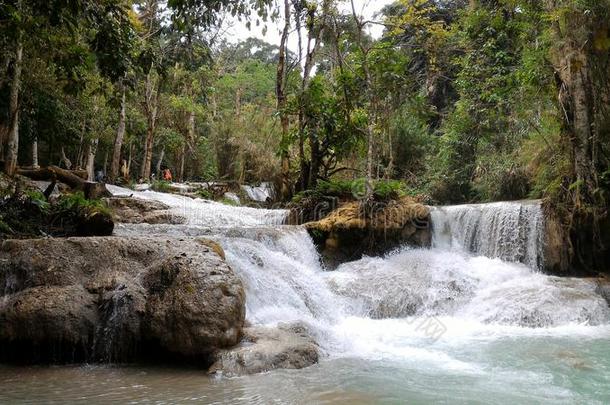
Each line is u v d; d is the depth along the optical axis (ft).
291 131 58.44
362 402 17.06
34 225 33.45
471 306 33.81
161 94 109.81
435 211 45.68
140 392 18.13
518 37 58.65
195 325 22.04
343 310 32.73
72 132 79.15
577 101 42.22
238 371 20.52
